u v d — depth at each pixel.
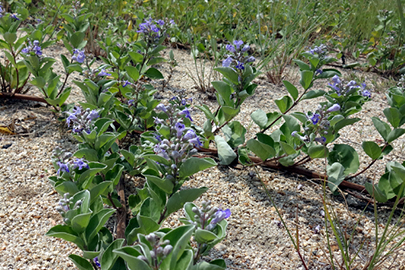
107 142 0.53
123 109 0.69
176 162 0.45
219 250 0.53
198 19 1.21
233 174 0.66
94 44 1.03
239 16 1.26
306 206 0.61
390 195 0.60
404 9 1.31
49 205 0.57
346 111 0.64
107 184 0.47
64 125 0.72
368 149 0.62
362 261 0.53
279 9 1.32
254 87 0.64
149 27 0.70
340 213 0.60
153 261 0.36
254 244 0.55
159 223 0.47
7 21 0.73
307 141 0.58
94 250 0.44
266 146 0.61
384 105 0.95
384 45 1.19
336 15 1.29
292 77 1.04
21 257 0.50
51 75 0.73
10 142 0.67
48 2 1.19
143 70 0.73
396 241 0.56
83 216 0.40
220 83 0.61
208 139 0.67
